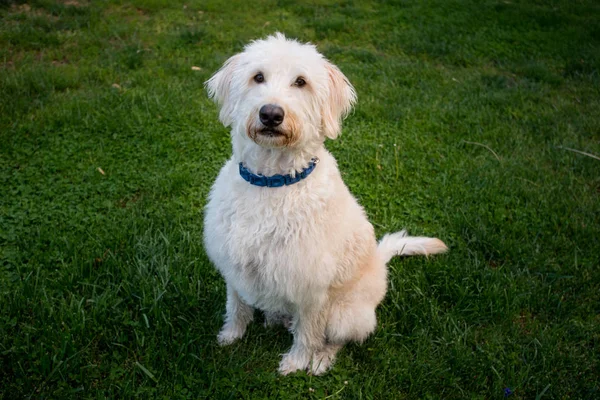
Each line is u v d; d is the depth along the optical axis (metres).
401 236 1.46
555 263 1.50
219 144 1.88
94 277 1.31
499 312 1.33
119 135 1.87
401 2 3.67
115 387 1.09
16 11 2.85
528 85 2.65
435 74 2.66
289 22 3.19
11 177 1.62
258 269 1.06
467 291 1.37
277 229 1.03
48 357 1.09
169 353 1.17
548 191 1.78
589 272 1.47
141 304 1.24
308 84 1.02
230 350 1.22
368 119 2.16
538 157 2.01
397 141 2.01
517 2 3.97
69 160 1.73
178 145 1.86
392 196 1.74
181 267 1.35
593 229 1.61
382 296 1.29
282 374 1.19
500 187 1.80
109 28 2.75
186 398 1.08
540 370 1.20
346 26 3.19
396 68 2.65
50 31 2.64
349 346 1.27
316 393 1.14
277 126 0.94
